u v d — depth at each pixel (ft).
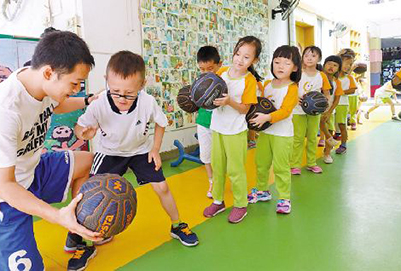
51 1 11.41
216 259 5.98
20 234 4.44
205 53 9.49
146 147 6.56
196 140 15.33
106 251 6.39
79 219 3.94
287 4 20.17
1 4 13.04
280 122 8.02
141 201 8.93
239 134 7.38
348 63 13.93
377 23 46.11
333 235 6.72
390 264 5.58
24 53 10.01
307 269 5.54
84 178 6.01
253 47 7.18
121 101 5.57
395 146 15.10
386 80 50.98
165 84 13.51
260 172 8.69
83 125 5.90
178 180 10.87
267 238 6.71
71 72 3.92
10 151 3.84
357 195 9.01
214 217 7.84
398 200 8.53
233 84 7.42
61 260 6.14
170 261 5.97
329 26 30.53
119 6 11.64
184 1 14.20
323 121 12.31
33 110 4.33
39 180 5.29
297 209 8.16
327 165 12.34
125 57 5.39
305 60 10.94
